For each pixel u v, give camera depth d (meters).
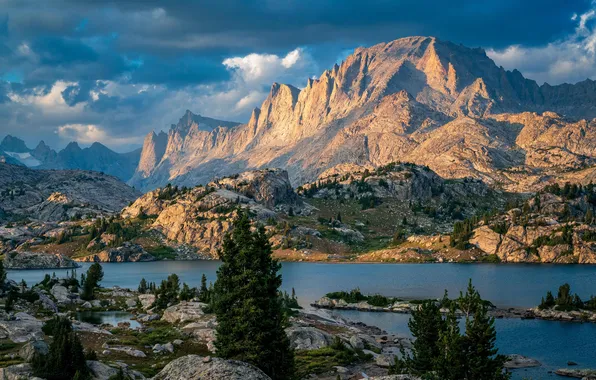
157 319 153.00
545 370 113.12
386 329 158.50
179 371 45.56
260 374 44.78
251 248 86.50
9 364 81.69
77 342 81.62
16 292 157.62
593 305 174.62
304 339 126.81
